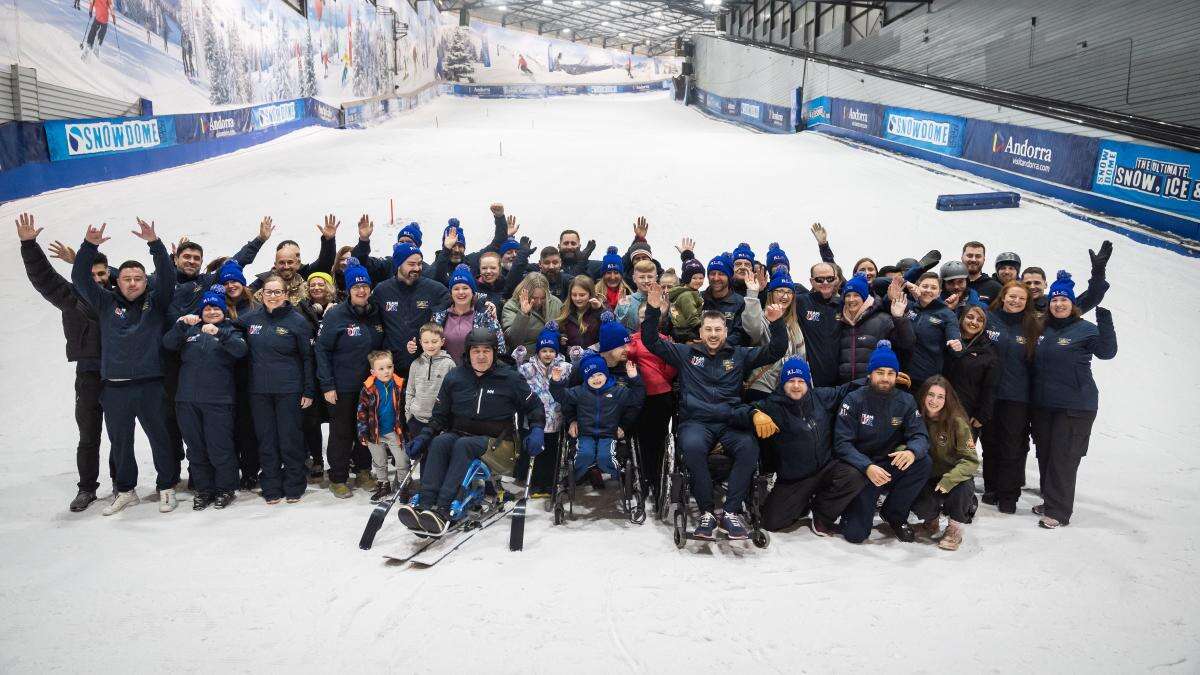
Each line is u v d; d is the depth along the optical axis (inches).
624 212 582.2
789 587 168.2
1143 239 508.7
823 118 1033.5
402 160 742.5
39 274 202.8
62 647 141.9
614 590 164.9
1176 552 187.9
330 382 218.5
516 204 593.9
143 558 180.5
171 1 754.8
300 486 223.5
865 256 503.5
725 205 603.2
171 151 730.8
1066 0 623.5
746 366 211.0
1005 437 215.2
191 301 222.1
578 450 202.8
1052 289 210.8
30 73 556.1
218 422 212.8
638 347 220.1
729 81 1536.7
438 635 146.0
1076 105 604.7
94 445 215.5
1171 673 136.6
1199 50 502.0
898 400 196.5
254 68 966.4
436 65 2237.9
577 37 2765.7
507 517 208.4
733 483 193.8
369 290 223.1
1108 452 269.3
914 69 882.8
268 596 161.5
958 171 717.3
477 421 203.3
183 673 133.8
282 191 624.1
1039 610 159.3
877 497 192.4
